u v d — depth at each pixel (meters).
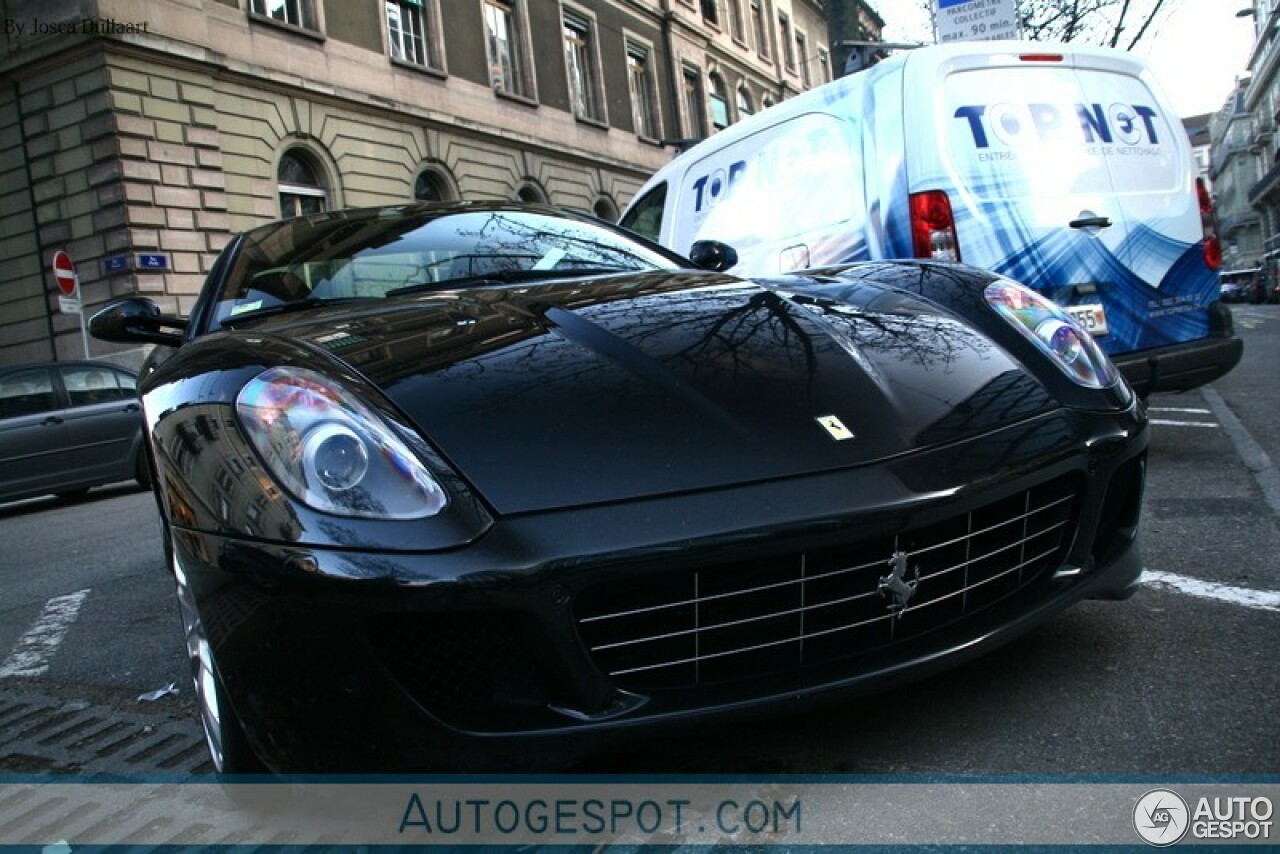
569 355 1.86
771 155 5.07
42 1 12.30
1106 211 4.04
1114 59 4.32
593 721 1.44
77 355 12.92
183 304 12.93
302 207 15.20
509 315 2.10
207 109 13.34
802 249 4.70
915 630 1.69
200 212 13.19
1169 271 4.14
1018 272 3.89
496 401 1.67
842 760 1.70
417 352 1.85
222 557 1.48
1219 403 6.00
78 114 12.45
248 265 2.80
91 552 5.34
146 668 2.83
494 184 19.38
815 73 39.25
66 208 12.73
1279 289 40.72
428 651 1.43
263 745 1.47
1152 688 1.88
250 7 14.41
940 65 4.02
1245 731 1.69
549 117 21.14
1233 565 2.62
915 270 2.56
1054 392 1.97
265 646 1.44
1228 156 81.12
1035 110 4.08
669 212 6.14
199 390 1.76
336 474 1.48
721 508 1.51
